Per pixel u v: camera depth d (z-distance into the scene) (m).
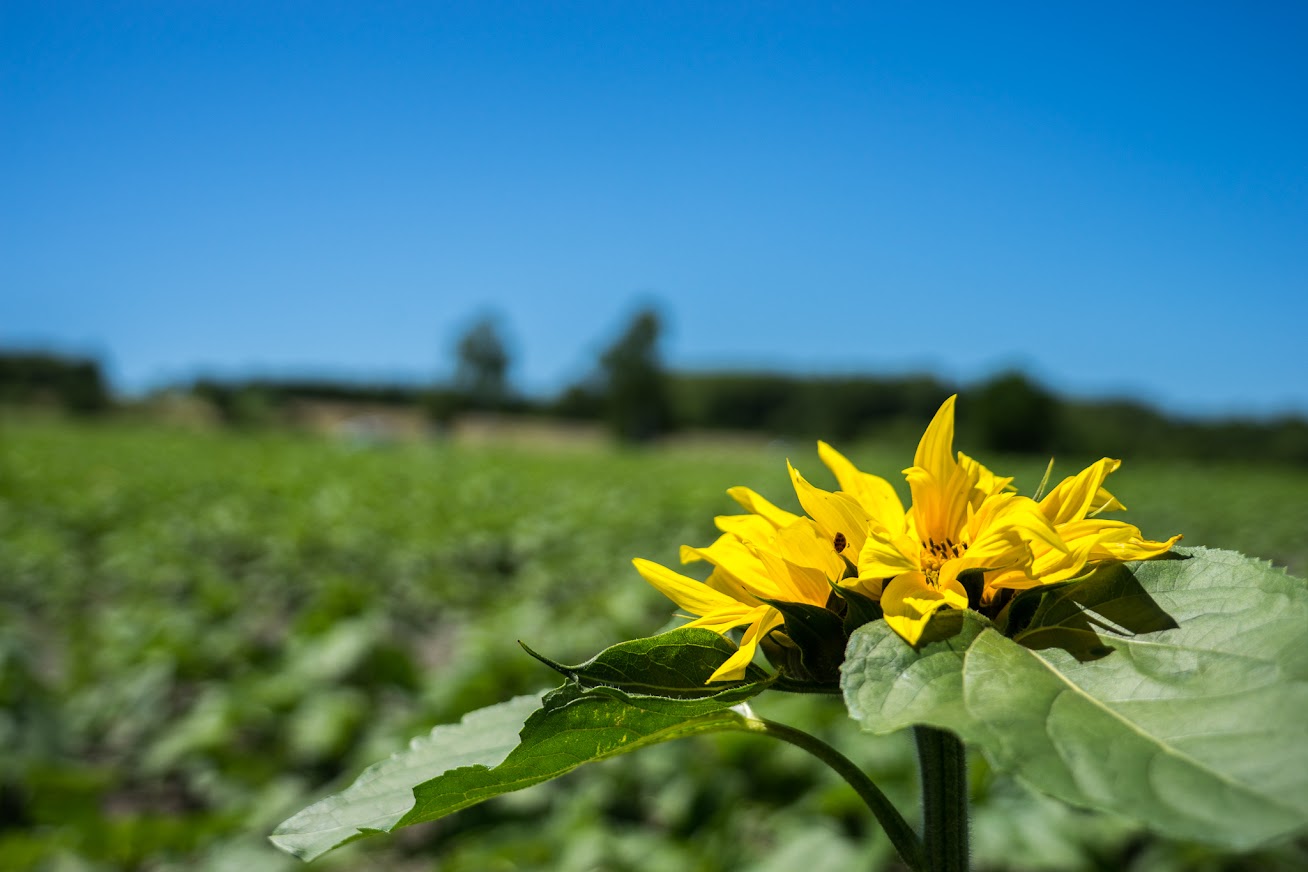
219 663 6.41
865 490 1.14
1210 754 0.73
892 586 0.96
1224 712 0.77
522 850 3.82
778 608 1.03
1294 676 0.77
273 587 9.66
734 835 4.07
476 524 12.81
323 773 5.00
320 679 5.82
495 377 80.94
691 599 1.15
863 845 3.66
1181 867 3.39
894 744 4.40
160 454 25.00
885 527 1.12
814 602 1.05
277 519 13.16
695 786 4.42
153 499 15.29
